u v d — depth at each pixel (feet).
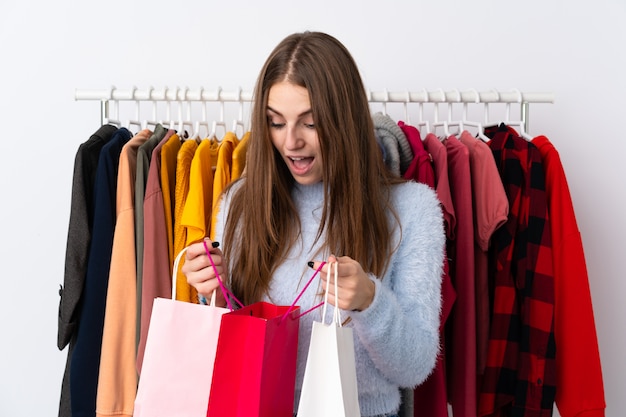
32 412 7.68
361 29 6.97
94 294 4.99
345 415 3.15
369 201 3.98
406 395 4.64
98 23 7.25
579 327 5.11
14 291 7.58
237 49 7.11
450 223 5.05
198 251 3.65
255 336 3.20
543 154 5.35
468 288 5.04
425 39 6.93
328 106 3.69
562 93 6.95
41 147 7.42
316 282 3.92
